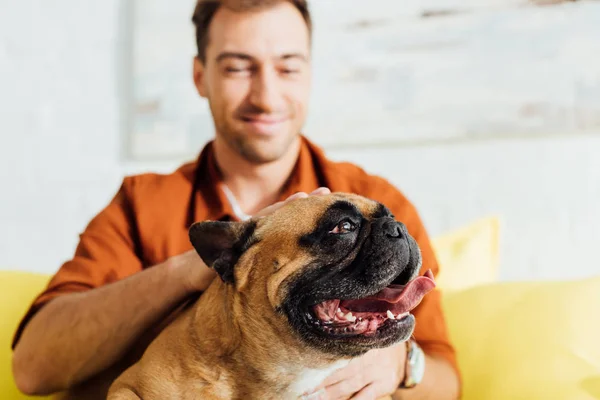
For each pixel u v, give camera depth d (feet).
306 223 4.63
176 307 5.52
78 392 5.88
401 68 8.80
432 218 8.62
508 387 5.73
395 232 4.49
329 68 9.08
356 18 9.00
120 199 6.64
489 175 8.44
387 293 4.53
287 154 6.66
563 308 6.19
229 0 6.31
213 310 4.86
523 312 6.31
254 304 4.69
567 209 8.11
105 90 10.02
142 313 5.31
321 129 9.09
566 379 5.57
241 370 4.79
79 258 6.23
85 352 5.37
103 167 9.98
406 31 8.80
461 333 6.46
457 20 8.60
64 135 10.13
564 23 8.18
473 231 7.70
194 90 9.59
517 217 8.29
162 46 9.74
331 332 4.52
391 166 8.82
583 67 8.09
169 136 9.66
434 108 8.64
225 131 6.40
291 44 6.31
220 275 4.80
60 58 10.20
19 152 10.25
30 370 5.55
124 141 9.94
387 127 8.84
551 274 8.11
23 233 10.18
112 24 10.05
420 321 6.14
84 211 9.99
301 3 6.63
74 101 10.12
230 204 6.48
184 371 4.77
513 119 8.33
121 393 4.79
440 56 8.64
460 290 7.02
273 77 6.29
